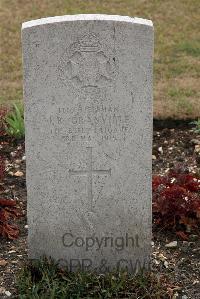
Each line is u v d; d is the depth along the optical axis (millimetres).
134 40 2562
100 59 2586
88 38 2562
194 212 3111
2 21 5336
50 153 2697
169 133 3926
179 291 2770
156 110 4039
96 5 5582
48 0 5656
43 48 2576
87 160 2705
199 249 3004
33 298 2658
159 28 5238
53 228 2785
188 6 5574
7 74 4590
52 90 2623
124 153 2697
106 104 2639
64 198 2746
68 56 2584
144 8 5547
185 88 4340
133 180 2729
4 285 2791
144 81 2611
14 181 3527
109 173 2719
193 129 3922
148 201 2756
